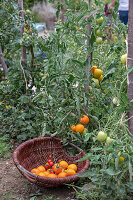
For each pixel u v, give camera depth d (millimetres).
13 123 3170
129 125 2016
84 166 2184
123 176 1858
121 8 4867
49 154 2699
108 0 2256
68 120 2516
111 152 1796
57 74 2404
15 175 2492
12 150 2943
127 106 1938
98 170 1829
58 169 2307
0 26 3371
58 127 2553
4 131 3188
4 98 3342
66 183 2031
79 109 2273
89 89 2559
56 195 2184
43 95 2623
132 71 1907
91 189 2000
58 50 2531
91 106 2691
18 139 3146
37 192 2201
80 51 2643
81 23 2281
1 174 2496
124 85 2238
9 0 3328
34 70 3168
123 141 1803
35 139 2607
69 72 2557
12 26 3326
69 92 2475
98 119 2559
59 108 2580
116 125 1937
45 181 1998
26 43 2975
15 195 2188
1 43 3818
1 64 4027
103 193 1842
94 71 2465
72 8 2295
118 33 2518
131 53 1898
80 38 2562
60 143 2686
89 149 2404
